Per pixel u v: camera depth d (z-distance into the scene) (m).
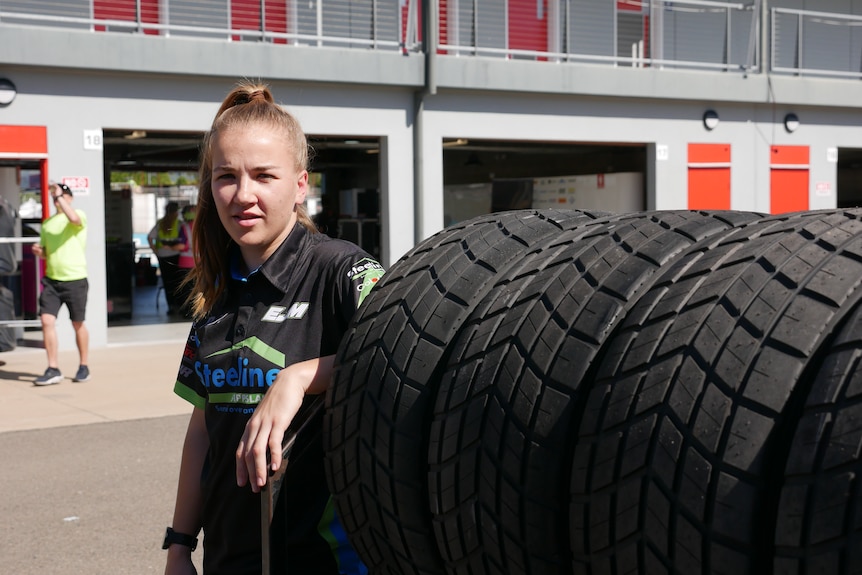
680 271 1.61
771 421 1.35
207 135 2.22
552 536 1.59
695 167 17.58
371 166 21.08
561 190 18.25
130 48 12.70
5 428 8.12
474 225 2.18
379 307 2.02
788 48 19.92
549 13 17.50
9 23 13.14
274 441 1.91
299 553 2.16
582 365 1.60
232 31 13.53
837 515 1.25
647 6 18.31
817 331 1.38
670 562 1.42
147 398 9.41
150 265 20.47
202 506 2.34
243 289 2.22
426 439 1.81
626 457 1.46
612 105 16.77
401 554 1.88
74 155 12.70
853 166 25.70
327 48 14.09
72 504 5.88
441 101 15.34
